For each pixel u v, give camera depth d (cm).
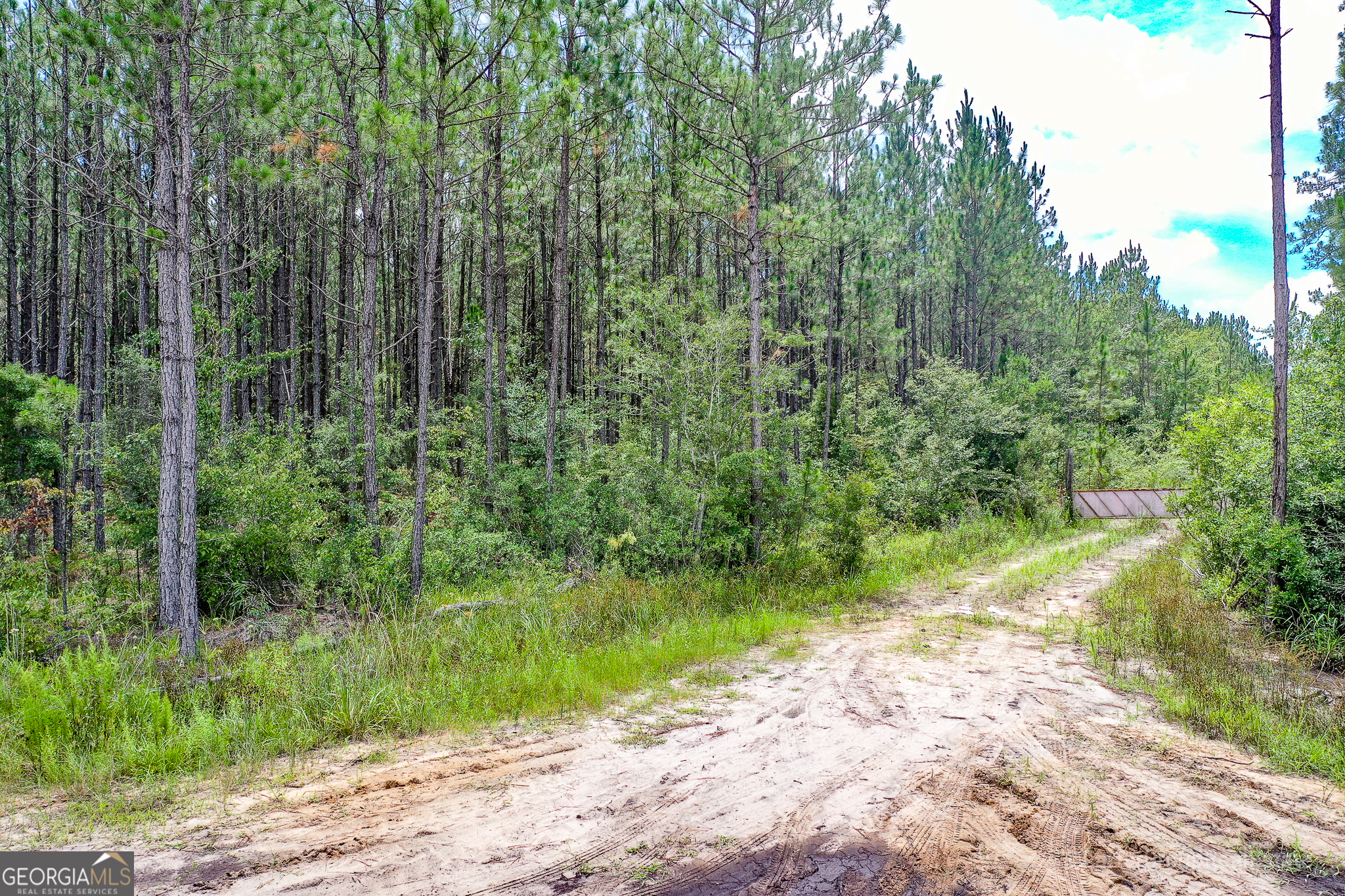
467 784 453
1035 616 1001
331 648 771
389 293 2598
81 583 1021
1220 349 5575
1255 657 765
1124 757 495
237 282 2003
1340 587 809
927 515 2019
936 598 1152
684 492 1293
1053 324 4525
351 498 1399
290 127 1033
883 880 339
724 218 1642
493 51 1045
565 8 1367
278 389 2402
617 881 337
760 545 1262
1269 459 980
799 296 2628
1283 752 496
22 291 2477
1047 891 330
